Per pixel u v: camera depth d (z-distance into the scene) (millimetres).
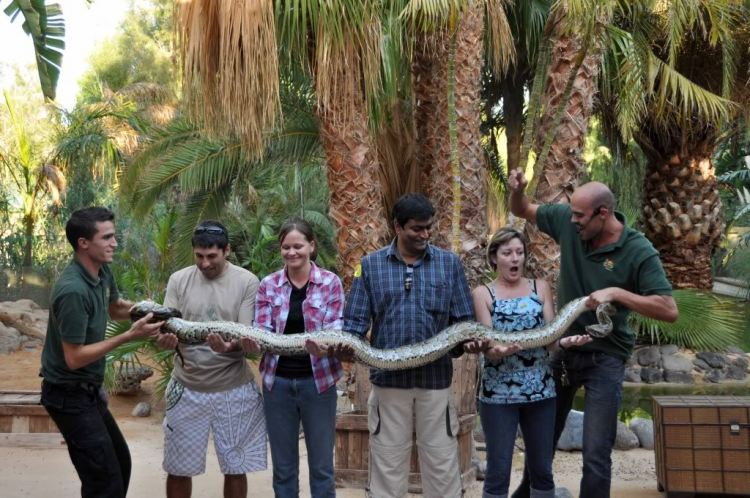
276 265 18031
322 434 4570
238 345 4477
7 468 6480
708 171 14938
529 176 20047
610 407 4602
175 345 4527
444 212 10000
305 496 5738
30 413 7320
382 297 4477
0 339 14781
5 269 19625
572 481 6062
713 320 12469
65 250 24172
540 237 9305
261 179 21766
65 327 4043
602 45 8414
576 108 8938
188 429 4680
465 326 4395
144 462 6812
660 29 12016
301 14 8555
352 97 8773
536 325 4590
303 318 4668
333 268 19656
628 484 6004
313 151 12781
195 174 12984
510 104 15406
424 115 10539
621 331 4625
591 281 4688
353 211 9430
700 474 5410
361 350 4309
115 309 4844
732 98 13984
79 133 22453
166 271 14375
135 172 14156
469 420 6031
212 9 8258
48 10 6586
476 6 9109
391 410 4484
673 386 11203
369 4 8422
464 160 9852
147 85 24984
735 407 5387
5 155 22484
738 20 12609
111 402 9648
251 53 7980
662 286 4426
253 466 4727
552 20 7906
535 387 4520
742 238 23047
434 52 9812
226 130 8602
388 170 11727
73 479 6164
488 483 4555
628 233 4625
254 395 4797
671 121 13984
